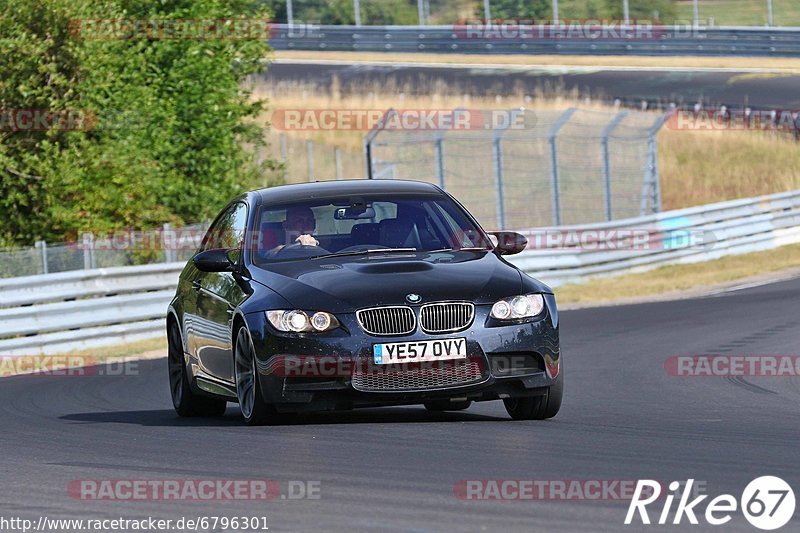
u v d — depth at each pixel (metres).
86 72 54.91
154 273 46.88
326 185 23.84
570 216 88.56
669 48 124.94
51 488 15.39
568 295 57.44
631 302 53.34
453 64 124.94
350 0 139.38
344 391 19.50
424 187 23.80
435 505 13.34
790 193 75.81
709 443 17.66
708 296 52.44
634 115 105.25
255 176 68.19
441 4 144.75
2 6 53.88
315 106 105.00
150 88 58.62
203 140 62.59
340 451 17.25
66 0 54.59
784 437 18.41
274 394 19.75
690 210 68.81
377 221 22.45
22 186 54.22
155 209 58.38
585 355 34.47
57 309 42.28
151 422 23.38
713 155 101.50
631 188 93.94
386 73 119.69
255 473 15.74
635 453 16.66
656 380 28.53
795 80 114.88
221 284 22.48
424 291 19.77
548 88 111.31
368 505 13.45
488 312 19.80
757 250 72.88
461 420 21.39
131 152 56.53
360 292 19.77
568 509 12.95
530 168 94.62
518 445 17.52
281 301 19.97
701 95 109.50
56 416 25.16
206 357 23.06
